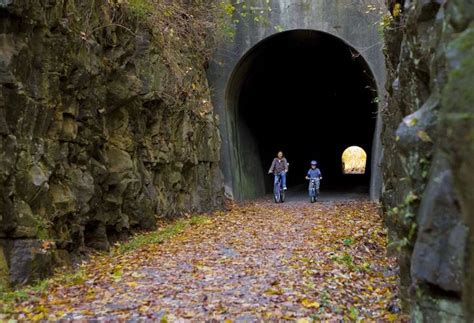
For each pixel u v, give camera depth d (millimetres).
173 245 9922
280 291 6449
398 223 5062
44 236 7234
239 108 21297
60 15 8023
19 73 6980
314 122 32750
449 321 3678
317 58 23000
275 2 17516
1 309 5484
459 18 3510
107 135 10156
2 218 6473
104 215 9711
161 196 12930
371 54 17062
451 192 3623
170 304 5914
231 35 17656
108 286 6727
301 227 12484
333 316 5652
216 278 7207
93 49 9180
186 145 14508
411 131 4266
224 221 13688
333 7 17219
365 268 8102
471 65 3203
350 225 12523
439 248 3729
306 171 34156
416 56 5047
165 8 13398
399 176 6270
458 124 3229
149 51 12195
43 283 6625
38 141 7422
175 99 13648
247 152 22281
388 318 5559
